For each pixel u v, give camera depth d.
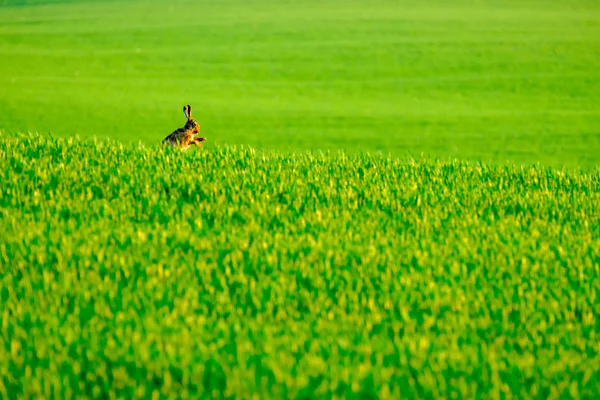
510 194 54.28
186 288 35.50
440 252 40.94
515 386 28.23
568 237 44.62
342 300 34.66
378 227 44.81
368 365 28.52
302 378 27.22
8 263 37.56
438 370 28.73
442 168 62.09
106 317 32.47
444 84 185.62
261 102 170.12
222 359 28.86
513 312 34.78
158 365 28.34
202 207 47.22
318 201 49.69
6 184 50.12
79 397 26.41
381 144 136.50
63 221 43.41
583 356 30.81
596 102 168.12
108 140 64.56
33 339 30.17
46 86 181.75
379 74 195.50
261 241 41.41
